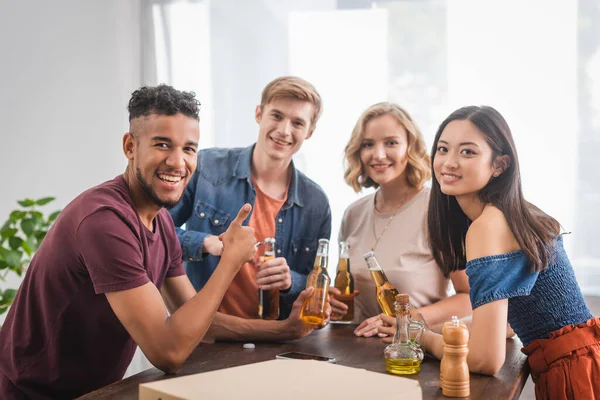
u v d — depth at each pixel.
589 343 1.24
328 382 0.74
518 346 1.44
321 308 1.46
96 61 3.03
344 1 2.85
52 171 2.97
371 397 0.69
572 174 2.57
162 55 3.02
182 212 1.94
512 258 1.20
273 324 1.46
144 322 1.12
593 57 2.56
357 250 1.91
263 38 2.94
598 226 2.53
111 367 1.29
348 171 1.95
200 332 1.16
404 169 1.86
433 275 1.82
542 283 1.28
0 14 2.87
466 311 1.74
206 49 2.99
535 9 2.63
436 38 2.74
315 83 2.88
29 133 2.93
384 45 2.80
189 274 1.86
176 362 1.15
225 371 0.78
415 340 1.27
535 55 2.63
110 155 3.04
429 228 1.48
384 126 1.81
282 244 1.90
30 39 2.93
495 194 1.27
